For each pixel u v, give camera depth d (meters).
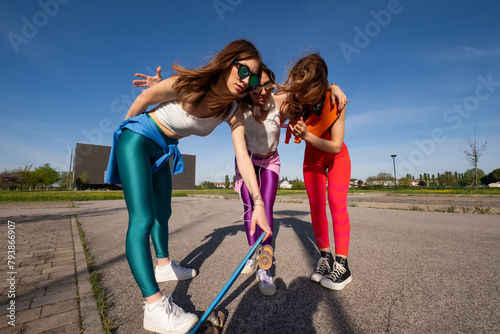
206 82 1.42
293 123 2.15
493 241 3.16
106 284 2.00
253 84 1.43
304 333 1.32
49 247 3.10
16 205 9.73
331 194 1.99
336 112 1.88
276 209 7.24
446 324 1.36
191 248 3.04
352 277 2.06
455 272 2.12
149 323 1.35
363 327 1.36
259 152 2.25
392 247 2.92
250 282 2.01
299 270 2.26
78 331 1.34
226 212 6.90
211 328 1.29
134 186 1.45
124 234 3.94
